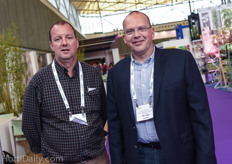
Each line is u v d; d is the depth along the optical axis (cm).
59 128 159
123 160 155
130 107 140
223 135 344
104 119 202
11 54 439
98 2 2525
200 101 129
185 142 133
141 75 140
